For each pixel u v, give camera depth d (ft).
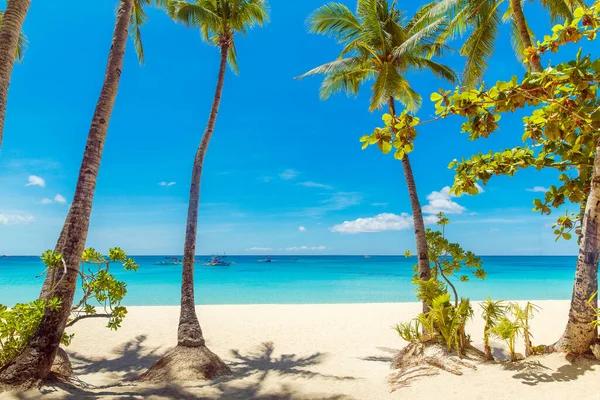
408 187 33.73
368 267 274.77
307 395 21.90
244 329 42.86
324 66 39.27
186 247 30.17
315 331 42.04
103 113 21.54
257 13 38.83
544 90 12.97
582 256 20.58
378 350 34.65
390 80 35.22
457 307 25.82
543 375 19.11
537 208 23.15
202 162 32.48
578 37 12.43
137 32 37.01
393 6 39.63
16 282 138.31
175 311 53.67
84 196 20.40
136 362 30.60
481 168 22.16
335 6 39.83
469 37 40.65
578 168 22.35
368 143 13.33
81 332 39.60
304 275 185.98
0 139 17.42
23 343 19.02
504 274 190.70
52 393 17.74
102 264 23.56
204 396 21.50
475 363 22.86
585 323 19.86
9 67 18.19
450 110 13.48
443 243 32.37
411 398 19.86
